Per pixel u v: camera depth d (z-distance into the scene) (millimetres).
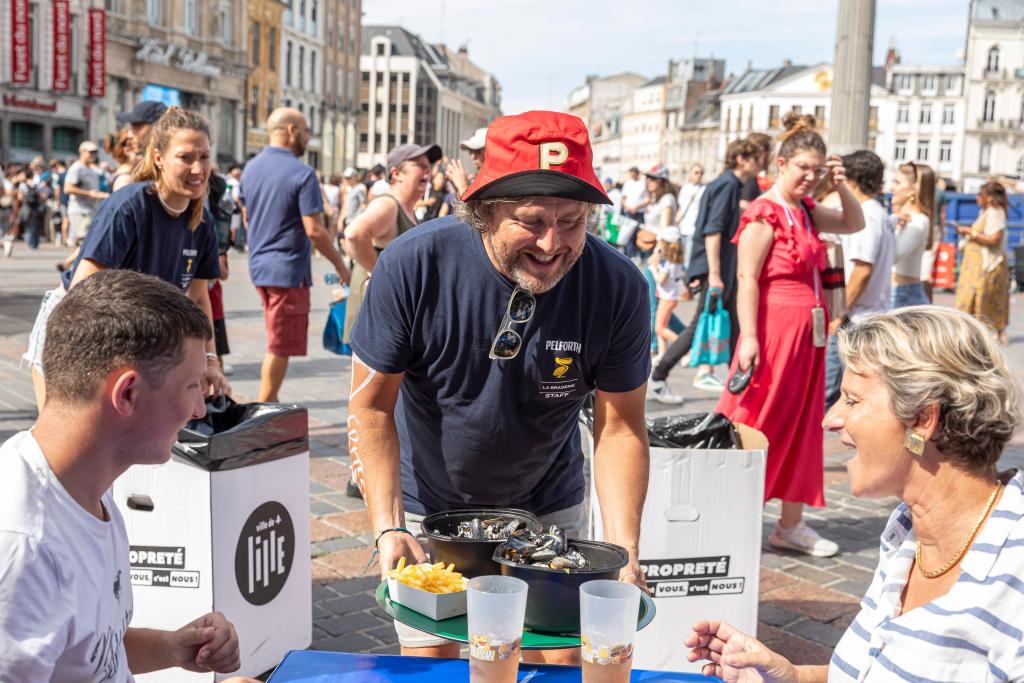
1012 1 96000
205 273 4012
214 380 3537
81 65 37500
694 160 121188
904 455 1896
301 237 6172
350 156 70062
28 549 1637
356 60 69938
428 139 105750
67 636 1706
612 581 1917
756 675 2164
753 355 4449
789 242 4422
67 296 1756
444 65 116625
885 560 2078
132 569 3143
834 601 4297
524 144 2082
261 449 3281
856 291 5906
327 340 6598
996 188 10398
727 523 3365
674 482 3314
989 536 1819
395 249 2404
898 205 7797
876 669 1907
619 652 1846
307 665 2084
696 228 7840
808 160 4426
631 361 2543
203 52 44500
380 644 3740
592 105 166125
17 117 35219
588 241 2432
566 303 2391
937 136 98812
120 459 1771
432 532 2291
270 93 54750
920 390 1832
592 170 2131
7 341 9766
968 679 1814
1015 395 1828
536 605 2059
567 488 2811
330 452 6328
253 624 3283
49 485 1710
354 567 4445
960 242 20766
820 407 4613
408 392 2584
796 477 4641
